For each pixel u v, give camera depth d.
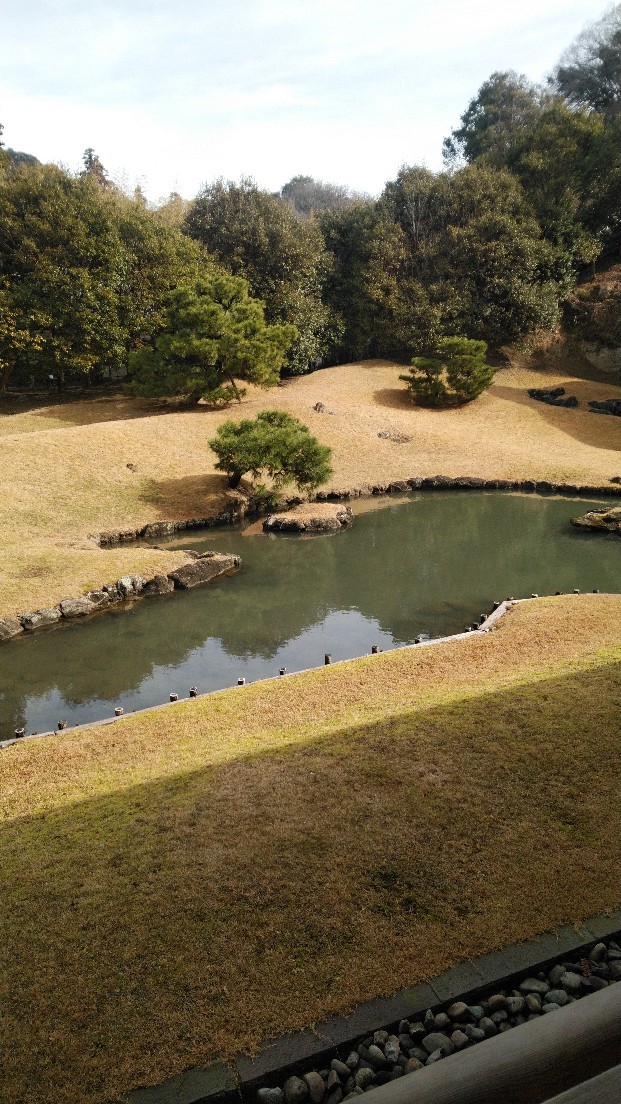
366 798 4.96
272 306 35.41
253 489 21.70
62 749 6.77
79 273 29.56
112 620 12.88
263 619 12.84
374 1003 3.27
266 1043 3.08
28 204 30.86
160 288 32.94
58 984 3.44
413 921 3.75
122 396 32.62
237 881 4.13
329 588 14.59
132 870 4.32
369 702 7.23
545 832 4.46
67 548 16.34
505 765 5.31
